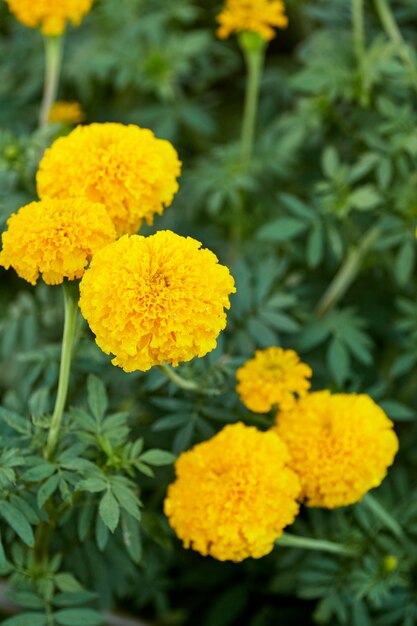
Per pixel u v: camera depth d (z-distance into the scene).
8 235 0.76
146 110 1.17
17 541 0.89
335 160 1.00
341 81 1.04
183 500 0.80
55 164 0.81
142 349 0.73
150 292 0.72
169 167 0.82
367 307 1.11
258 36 1.04
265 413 0.87
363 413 0.83
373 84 1.04
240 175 1.08
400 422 1.06
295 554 0.94
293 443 0.83
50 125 0.94
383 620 0.92
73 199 0.76
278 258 1.10
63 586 0.84
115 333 0.72
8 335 1.01
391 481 1.00
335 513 0.93
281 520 0.80
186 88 1.30
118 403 0.92
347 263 1.04
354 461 0.82
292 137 1.08
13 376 1.05
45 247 0.75
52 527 0.83
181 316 0.72
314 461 0.82
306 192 1.13
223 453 0.80
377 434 0.83
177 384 0.87
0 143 0.93
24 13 0.97
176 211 1.12
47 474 0.78
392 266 1.08
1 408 0.81
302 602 0.98
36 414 0.83
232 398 0.88
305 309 1.04
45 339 1.06
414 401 1.05
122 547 0.90
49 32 0.98
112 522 0.76
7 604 0.90
